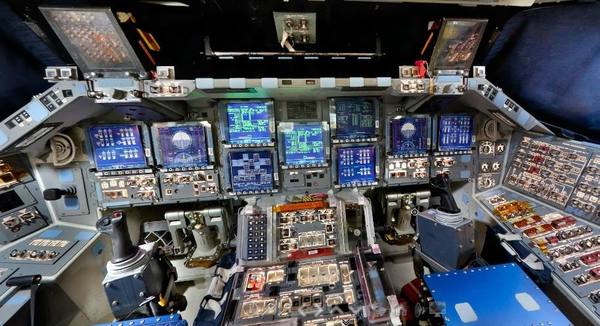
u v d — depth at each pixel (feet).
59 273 7.97
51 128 8.88
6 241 8.96
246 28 10.52
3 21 7.55
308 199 9.36
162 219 13.03
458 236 7.69
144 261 7.14
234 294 6.66
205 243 11.88
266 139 10.80
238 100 10.48
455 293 6.53
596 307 6.31
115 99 8.30
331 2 8.86
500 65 11.55
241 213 8.73
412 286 8.92
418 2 8.39
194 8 9.29
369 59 11.61
